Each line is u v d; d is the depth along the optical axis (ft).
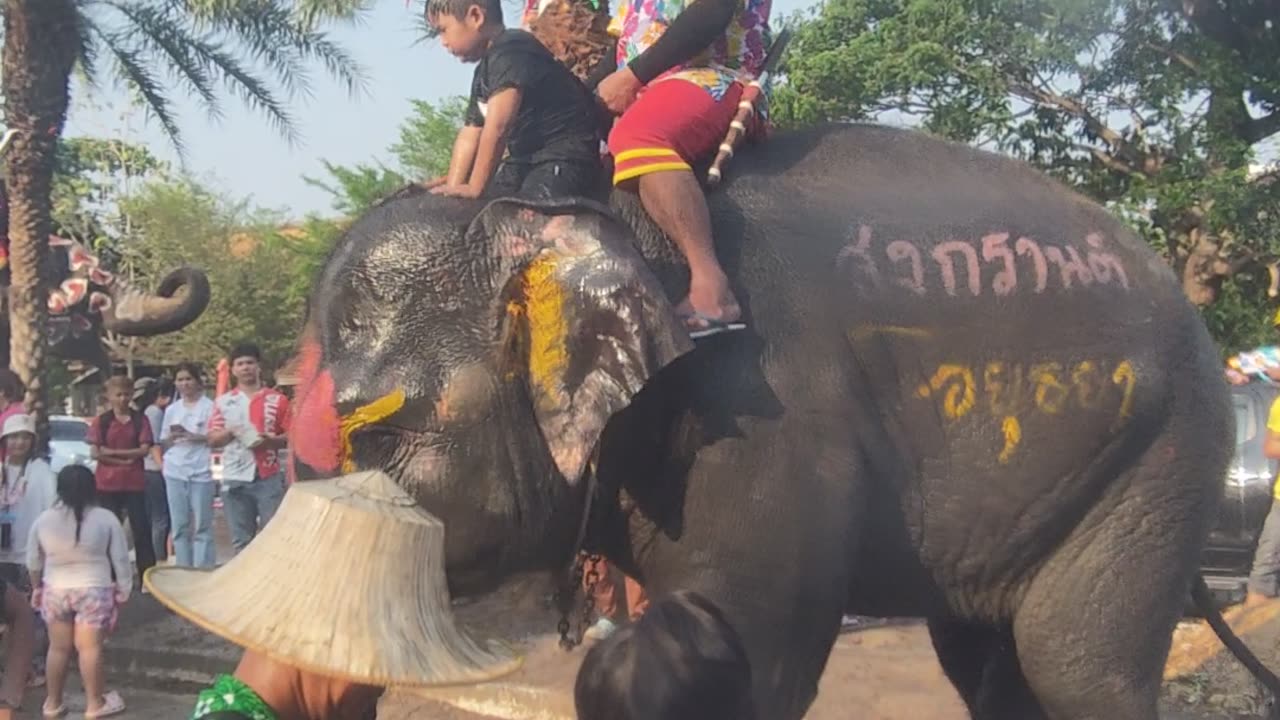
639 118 13.41
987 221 14.16
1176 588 14.28
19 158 43.45
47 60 43.52
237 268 118.52
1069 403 13.87
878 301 13.57
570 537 13.14
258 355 36.11
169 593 8.11
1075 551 14.21
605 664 7.29
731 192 13.78
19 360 43.70
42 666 29.55
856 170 14.39
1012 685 15.84
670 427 12.98
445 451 12.67
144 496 39.99
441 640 8.09
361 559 7.97
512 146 13.83
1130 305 14.23
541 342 12.61
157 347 115.75
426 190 13.73
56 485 27.32
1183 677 24.40
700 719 7.17
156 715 26.37
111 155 123.03
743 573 12.82
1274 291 50.34
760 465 12.84
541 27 16.63
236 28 48.70
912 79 52.90
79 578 26.27
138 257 118.32
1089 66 54.95
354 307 12.99
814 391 13.07
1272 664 24.38
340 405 12.77
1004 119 54.49
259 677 8.39
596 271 12.42
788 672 13.00
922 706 21.75
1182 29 53.67
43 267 43.96
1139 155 55.42
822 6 57.82
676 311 12.67
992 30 53.93
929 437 13.75
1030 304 13.91
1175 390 14.24
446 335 12.77
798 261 13.48
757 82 14.06
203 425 37.52
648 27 14.26
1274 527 29.01
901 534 13.76
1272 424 29.50
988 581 14.35
